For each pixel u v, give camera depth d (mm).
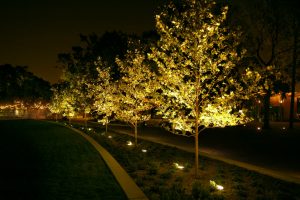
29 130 29938
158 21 9555
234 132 29000
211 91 10039
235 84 9367
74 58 41125
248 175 10055
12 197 7570
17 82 77188
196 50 9312
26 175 9922
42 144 18438
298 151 16844
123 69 18672
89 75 32719
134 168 11031
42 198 7457
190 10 9492
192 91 9555
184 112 10039
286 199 7566
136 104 18078
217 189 8375
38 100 85188
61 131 28047
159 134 27156
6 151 15523
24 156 13836
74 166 11359
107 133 26609
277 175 10070
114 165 11172
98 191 7977
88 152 14883
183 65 9555
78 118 60875
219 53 9680
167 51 10750
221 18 9344
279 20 30984
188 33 9453
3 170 10719
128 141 20188
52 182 8945
